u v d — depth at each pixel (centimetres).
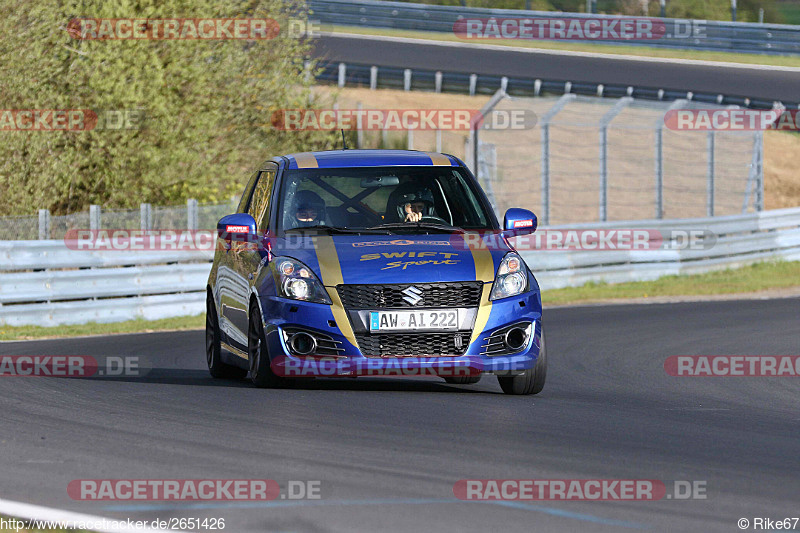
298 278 2738
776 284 7756
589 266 7744
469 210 3050
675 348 4341
